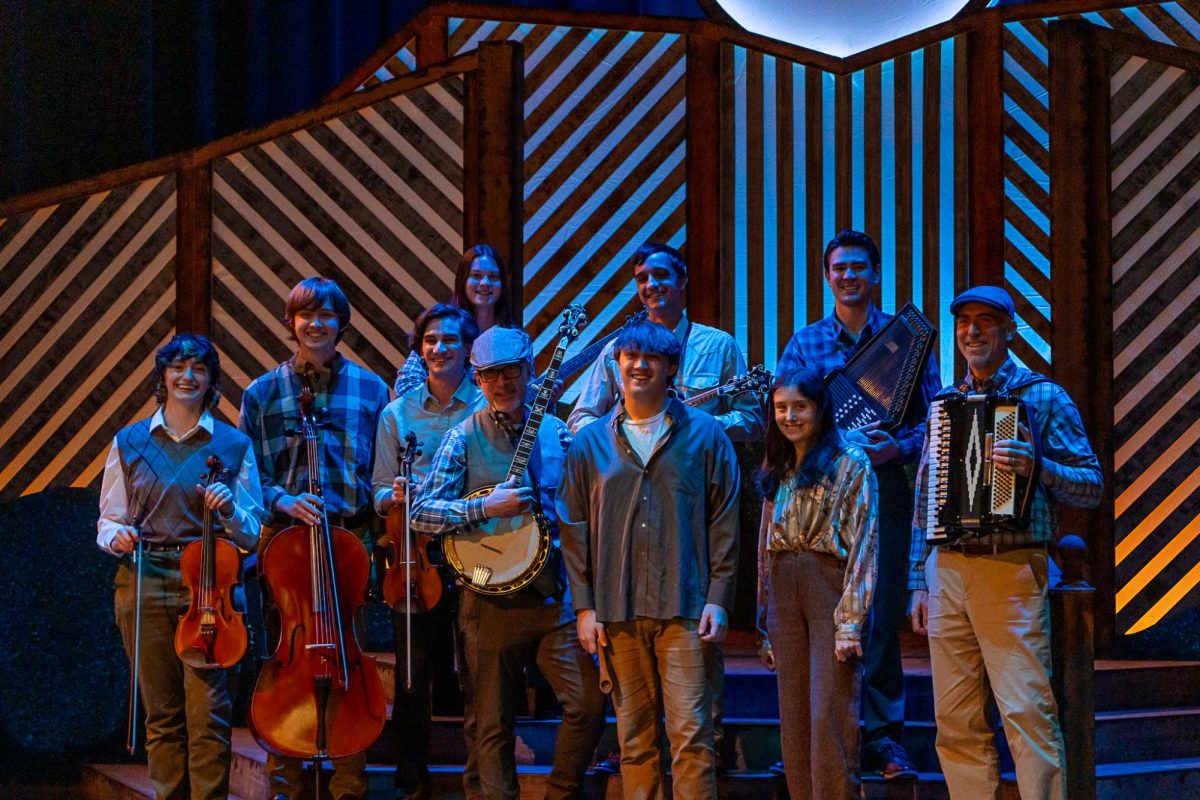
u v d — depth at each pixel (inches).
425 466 217.6
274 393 227.3
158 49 330.0
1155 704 249.4
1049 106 287.1
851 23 317.1
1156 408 278.4
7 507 295.4
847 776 191.9
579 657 203.0
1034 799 187.5
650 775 194.1
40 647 293.3
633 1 329.1
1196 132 282.2
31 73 327.3
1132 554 276.7
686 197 301.3
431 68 293.0
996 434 190.9
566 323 213.2
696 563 193.6
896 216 300.8
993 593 192.9
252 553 241.1
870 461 210.7
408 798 220.2
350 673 208.4
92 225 298.5
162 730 215.9
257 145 297.3
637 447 196.4
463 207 290.7
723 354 235.9
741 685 239.8
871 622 201.5
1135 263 281.0
